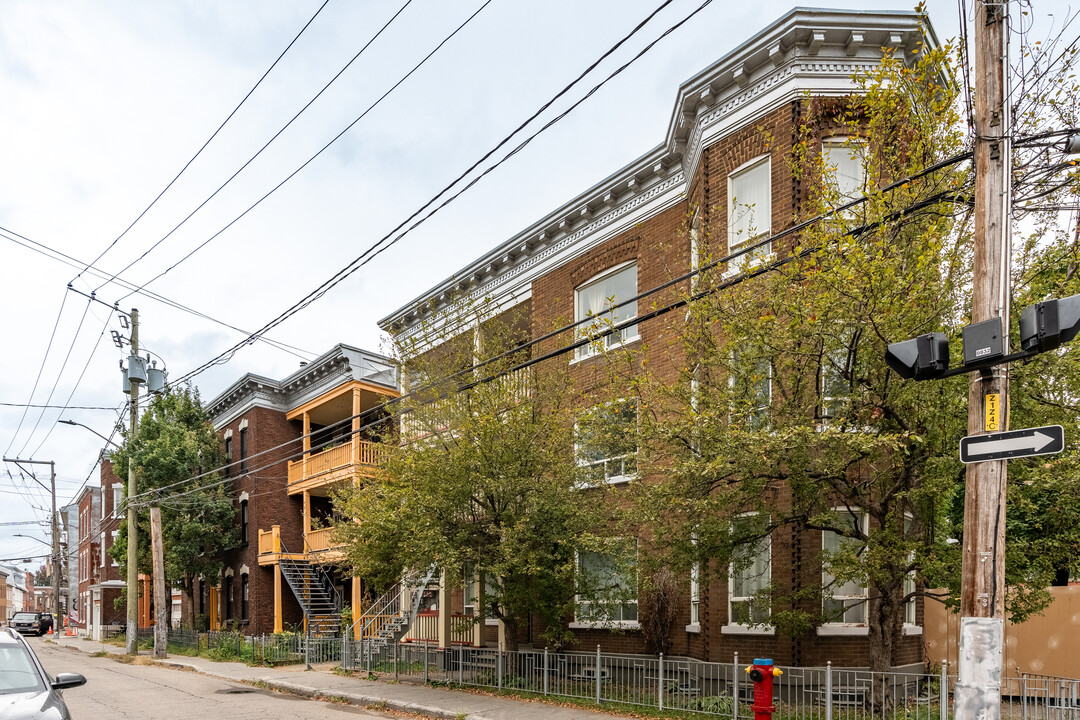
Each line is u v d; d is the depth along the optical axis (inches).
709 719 439.5
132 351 1067.9
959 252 386.9
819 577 512.1
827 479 399.9
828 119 553.9
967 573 264.4
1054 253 368.2
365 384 1090.7
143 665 983.0
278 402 1263.5
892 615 415.8
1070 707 392.2
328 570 1143.6
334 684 670.5
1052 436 245.3
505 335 650.8
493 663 631.2
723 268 550.3
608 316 744.3
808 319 369.7
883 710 392.8
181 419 1312.7
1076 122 347.3
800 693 505.7
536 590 567.8
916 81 377.4
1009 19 287.7
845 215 453.1
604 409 462.3
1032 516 371.2
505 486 550.9
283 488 1225.4
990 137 281.1
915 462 386.3
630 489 476.7
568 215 796.6
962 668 257.1
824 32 558.3
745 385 403.5
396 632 833.5
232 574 1267.2
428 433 621.3
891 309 352.8
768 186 582.6
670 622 619.2
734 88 608.7
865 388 390.9
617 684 528.1
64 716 299.4
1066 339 246.8
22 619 2305.6
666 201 709.3
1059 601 529.7
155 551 1051.3
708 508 412.8
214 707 571.8
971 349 267.9
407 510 562.6
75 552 2886.3
